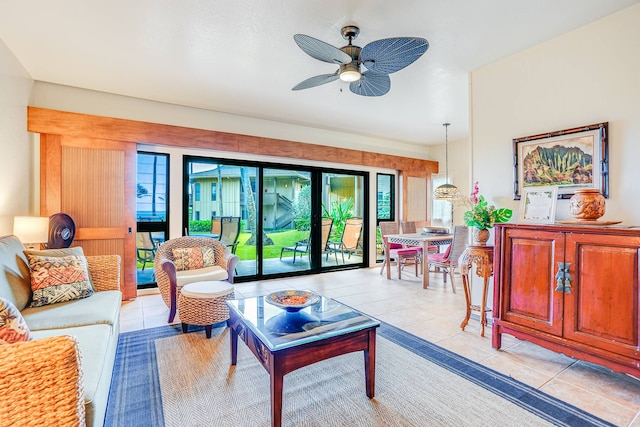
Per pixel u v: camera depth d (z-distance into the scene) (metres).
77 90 3.70
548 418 1.68
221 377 2.09
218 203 4.70
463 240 4.21
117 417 1.67
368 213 6.22
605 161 2.40
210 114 4.54
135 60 3.05
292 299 2.07
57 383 0.96
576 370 2.20
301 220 5.46
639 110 2.26
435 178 7.04
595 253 2.00
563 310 2.14
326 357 1.71
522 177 2.92
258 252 5.03
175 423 1.63
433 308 3.58
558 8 2.29
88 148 3.71
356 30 2.53
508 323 2.44
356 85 2.86
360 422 1.65
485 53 2.98
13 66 2.96
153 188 4.24
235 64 3.14
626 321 1.86
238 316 2.05
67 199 3.60
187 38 2.67
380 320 3.19
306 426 1.62
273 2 2.21
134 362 2.28
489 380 2.06
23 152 3.22
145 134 4.02
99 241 3.77
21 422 0.92
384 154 6.28
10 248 2.16
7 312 1.16
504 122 3.07
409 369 2.21
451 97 4.07
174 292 3.07
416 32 2.60
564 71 2.64
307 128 5.43
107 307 2.18
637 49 2.26
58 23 2.45
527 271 2.35
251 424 1.63
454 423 1.64
